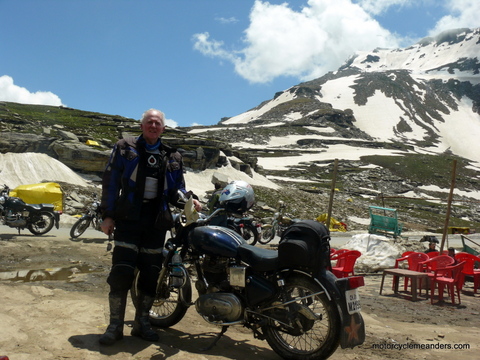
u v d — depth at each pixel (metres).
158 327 4.62
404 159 155.00
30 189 12.70
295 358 3.77
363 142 189.25
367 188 116.31
